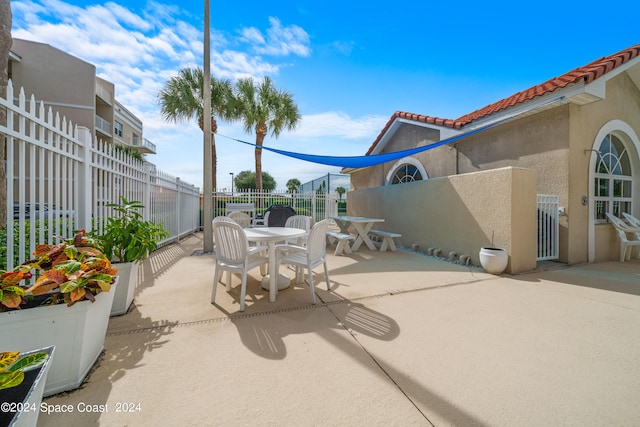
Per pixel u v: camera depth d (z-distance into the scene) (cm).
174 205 815
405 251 718
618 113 634
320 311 310
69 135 298
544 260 580
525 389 181
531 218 500
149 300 337
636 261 609
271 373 196
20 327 165
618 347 234
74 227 315
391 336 252
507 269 482
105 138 2294
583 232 569
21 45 1794
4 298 160
